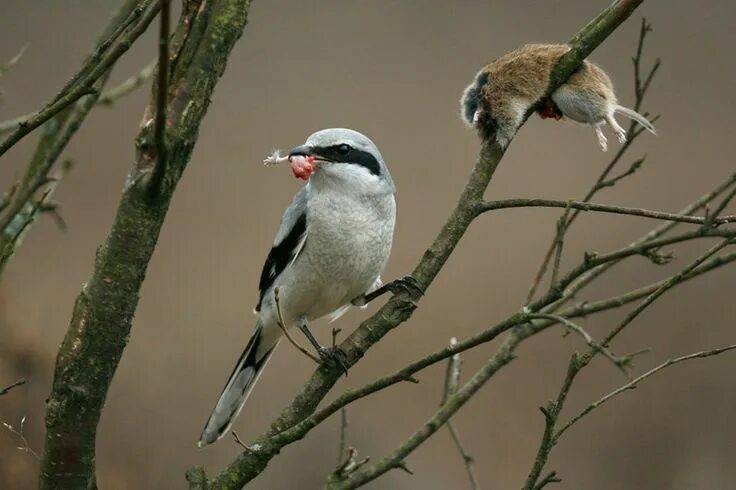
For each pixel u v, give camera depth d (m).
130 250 4.63
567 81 6.01
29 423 8.09
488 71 6.29
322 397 5.47
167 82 4.35
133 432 10.40
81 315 4.64
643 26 5.76
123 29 5.06
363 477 5.21
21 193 5.39
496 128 5.94
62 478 4.71
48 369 8.41
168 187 4.64
